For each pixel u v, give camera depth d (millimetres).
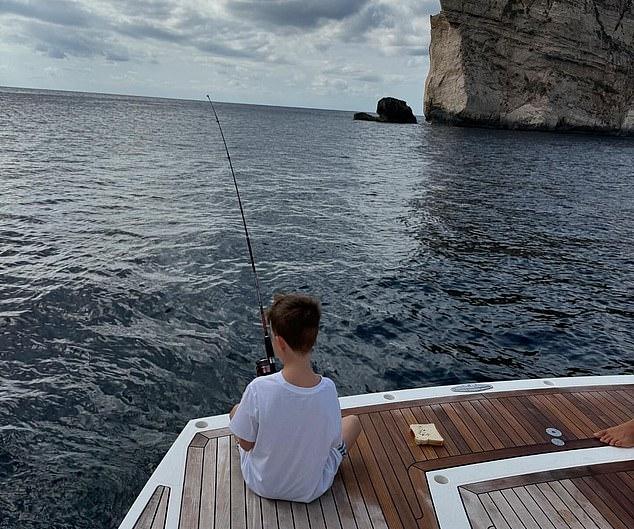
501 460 3863
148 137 37625
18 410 5496
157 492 3305
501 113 64438
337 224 14203
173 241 11602
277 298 3012
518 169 29125
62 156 23797
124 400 5797
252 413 3018
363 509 3277
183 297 8633
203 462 3607
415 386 6531
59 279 8945
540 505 3439
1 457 4828
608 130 63812
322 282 9758
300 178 22219
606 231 15086
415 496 3436
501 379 6809
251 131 53125
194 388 6117
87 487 4562
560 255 12422
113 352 6766
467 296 9508
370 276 10219
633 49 61781
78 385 6008
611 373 7137
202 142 36688
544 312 9008
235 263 10469
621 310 9305
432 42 68875
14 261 9625
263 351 7086
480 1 60812
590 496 3549
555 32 60062
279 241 12195
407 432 4152
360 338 7641
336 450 3482
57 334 7113
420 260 11414
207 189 18141
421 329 8070
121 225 12594
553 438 4172
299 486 3178
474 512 3340
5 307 7742
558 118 62406
